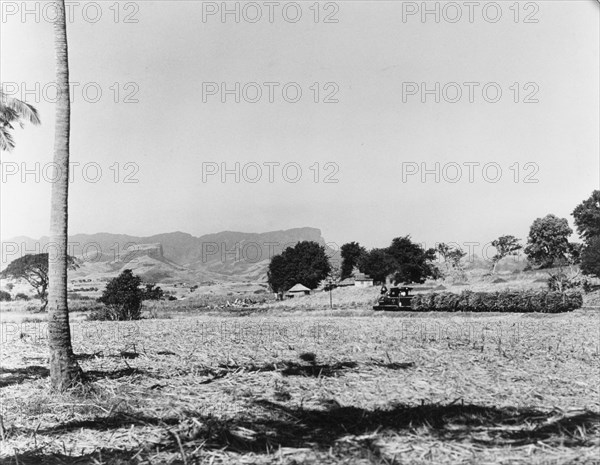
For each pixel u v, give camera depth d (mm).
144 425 9867
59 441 9070
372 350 19000
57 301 12484
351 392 11945
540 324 27797
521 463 7414
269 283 84812
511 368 14930
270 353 18547
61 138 12750
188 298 69250
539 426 9102
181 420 9883
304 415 10062
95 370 15312
